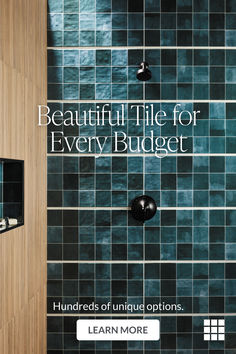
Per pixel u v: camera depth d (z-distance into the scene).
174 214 2.94
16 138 2.26
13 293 2.21
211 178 2.94
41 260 2.83
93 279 2.95
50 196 2.95
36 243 2.70
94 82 2.95
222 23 2.93
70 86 2.96
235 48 2.94
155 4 2.95
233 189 2.94
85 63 2.96
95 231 2.95
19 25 2.32
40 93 2.79
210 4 2.93
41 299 2.83
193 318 2.95
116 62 2.95
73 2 2.95
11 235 2.18
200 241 2.94
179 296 2.94
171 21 2.94
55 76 2.95
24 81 2.42
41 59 2.82
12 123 2.19
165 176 2.94
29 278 2.53
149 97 2.94
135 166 2.95
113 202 2.95
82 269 2.95
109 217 2.95
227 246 2.94
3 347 2.04
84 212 2.95
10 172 2.41
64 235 2.95
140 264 2.95
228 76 2.93
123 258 2.95
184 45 2.94
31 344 2.57
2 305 2.03
